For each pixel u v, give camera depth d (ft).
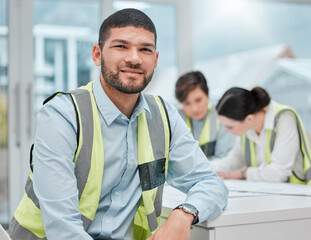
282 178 6.91
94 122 3.89
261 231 4.14
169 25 12.98
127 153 4.07
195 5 13.20
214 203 4.03
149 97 4.45
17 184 11.71
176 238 3.73
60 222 3.51
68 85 12.15
